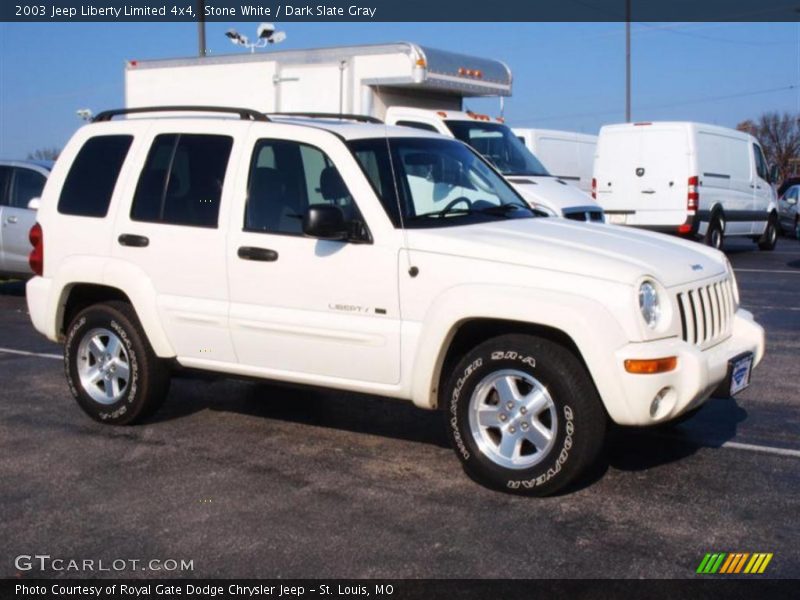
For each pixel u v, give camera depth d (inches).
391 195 229.8
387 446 250.4
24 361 362.9
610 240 224.1
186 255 249.0
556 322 199.9
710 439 254.4
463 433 215.8
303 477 225.9
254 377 246.7
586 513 201.5
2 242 508.7
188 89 626.2
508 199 261.9
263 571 175.8
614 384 196.7
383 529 194.1
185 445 252.2
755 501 208.4
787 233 1048.8
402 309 219.8
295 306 234.1
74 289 273.6
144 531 194.7
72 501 211.8
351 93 551.8
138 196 260.8
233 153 249.1
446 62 552.7
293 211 237.5
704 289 218.8
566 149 772.6
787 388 310.0
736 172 785.6
